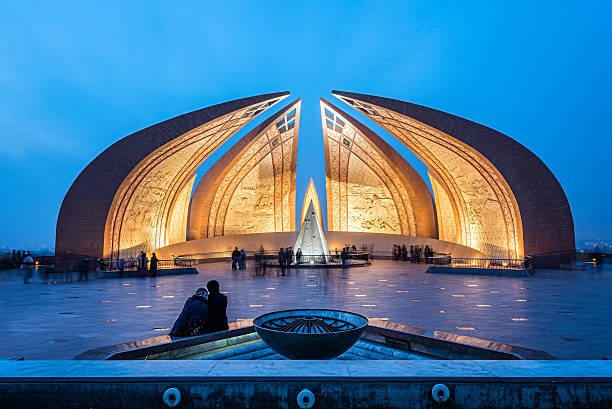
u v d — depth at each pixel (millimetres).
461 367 2363
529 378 2215
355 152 25875
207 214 24391
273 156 26000
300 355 3594
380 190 26938
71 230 15922
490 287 10477
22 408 2227
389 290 9859
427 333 4750
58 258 15305
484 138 16594
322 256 19453
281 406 2246
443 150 19453
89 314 6855
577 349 4660
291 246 26203
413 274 14484
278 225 28516
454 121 16703
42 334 5422
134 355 4152
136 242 20016
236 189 26625
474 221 21328
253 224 27969
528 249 16625
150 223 21109
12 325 5980
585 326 5820
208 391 2244
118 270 14648
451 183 21594
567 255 16281
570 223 16328
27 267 12133
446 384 2223
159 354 4355
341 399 2232
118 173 16234
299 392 2234
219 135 20078
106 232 16250
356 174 26938
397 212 27031
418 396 2227
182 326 4703
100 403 2229
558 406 2207
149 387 2238
